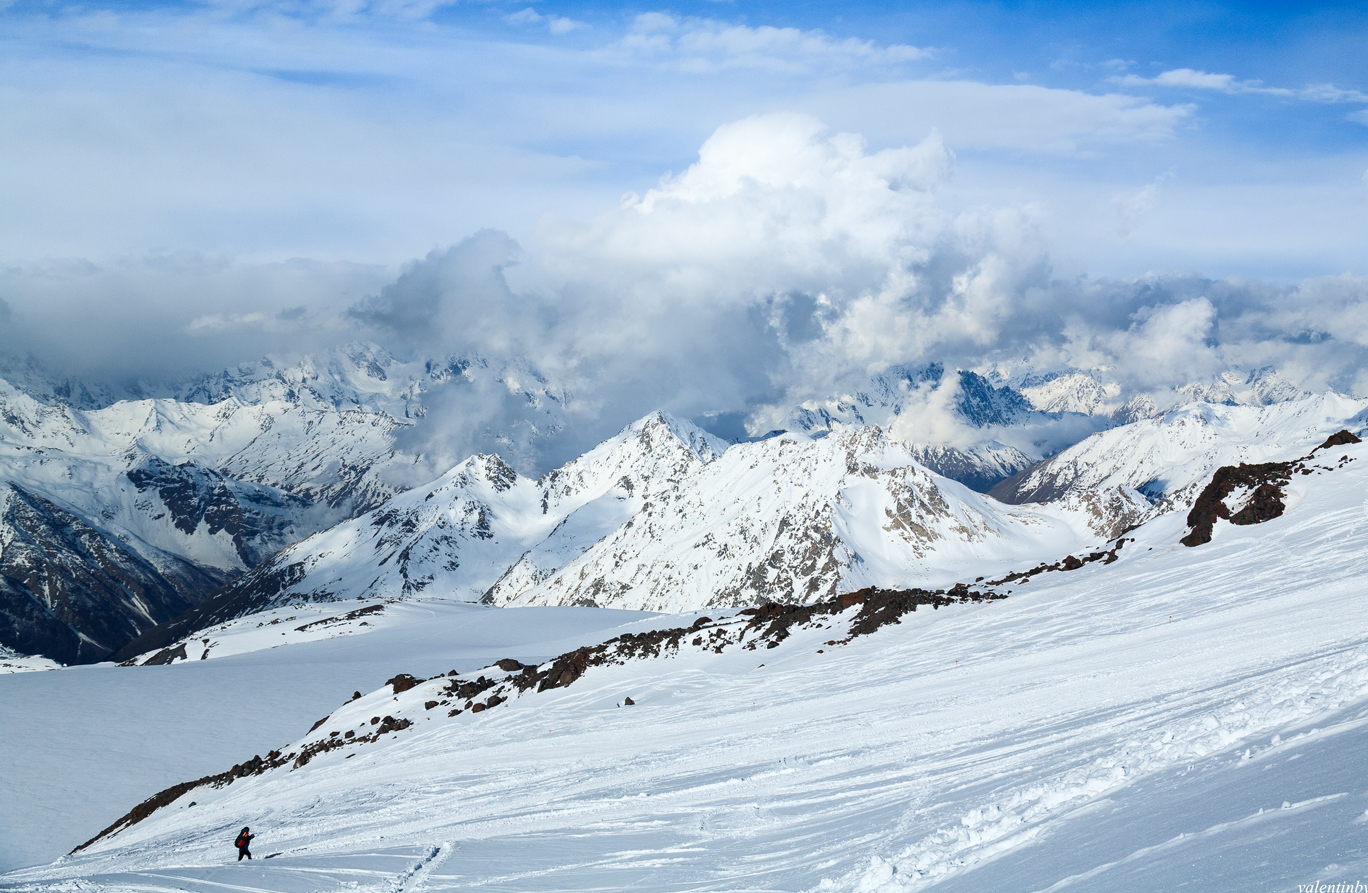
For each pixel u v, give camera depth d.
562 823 28.27
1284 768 12.16
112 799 91.75
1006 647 46.62
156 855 46.03
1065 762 19.62
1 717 114.56
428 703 81.25
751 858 18.44
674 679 65.81
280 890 22.50
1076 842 12.02
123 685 131.00
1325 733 13.55
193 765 100.44
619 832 24.61
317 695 124.81
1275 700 18.62
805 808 22.84
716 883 16.69
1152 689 28.00
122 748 104.94
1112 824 12.41
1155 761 16.38
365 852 28.17
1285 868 7.58
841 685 49.22
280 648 186.38
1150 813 12.30
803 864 16.64
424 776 52.97
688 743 43.06
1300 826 8.96
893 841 16.42
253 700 122.81
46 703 121.12
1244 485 61.00
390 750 68.25
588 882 18.73
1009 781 19.34
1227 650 31.61
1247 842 8.98
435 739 67.38
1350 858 7.14
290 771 74.00
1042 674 37.56
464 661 143.75
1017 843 13.36
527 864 22.05
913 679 45.25
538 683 76.75
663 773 35.72
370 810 43.72
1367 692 15.96
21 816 87.00
